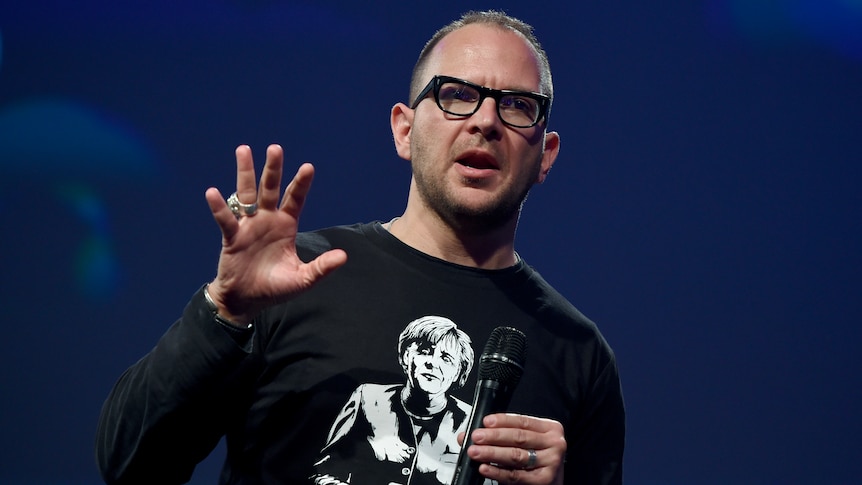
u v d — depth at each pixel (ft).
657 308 37.11
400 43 35.99
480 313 10.07
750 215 37.40
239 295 8.44
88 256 34.78
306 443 9.31
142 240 35.04
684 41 37.14
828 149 37.37
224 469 10.03
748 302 37.29
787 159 37.42
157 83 35.42
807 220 37.40
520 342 8.70
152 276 34.96
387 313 9.78
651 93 37.24
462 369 9.73
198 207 35.29
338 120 36.04
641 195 37.24
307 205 36.04
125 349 34.68
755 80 37.27
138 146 35.24
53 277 34.65
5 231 34.63
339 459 9.24
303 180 8.41
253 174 8.41
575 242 37.06
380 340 9.63
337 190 36.09
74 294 34.65
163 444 8.89
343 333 9.61
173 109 35.42
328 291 9.80
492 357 8.59
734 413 37.14
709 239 37.32
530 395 9.95
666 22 37.09
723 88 37.27
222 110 35.63
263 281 8.43
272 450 9.42
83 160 35.04
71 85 35.06
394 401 9.46
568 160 37.22
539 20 36.86
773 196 37.40
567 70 37.09
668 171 37.27
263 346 9.56
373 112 36.09
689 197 37.29
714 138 37.27
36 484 33.94
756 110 37.32
